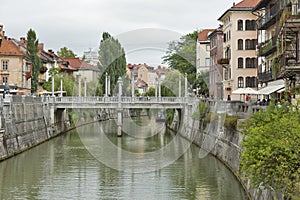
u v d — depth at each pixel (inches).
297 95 1483.8
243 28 2714.1
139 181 1363.2
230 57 2753.4
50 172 1551.4
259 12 2474.2
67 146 2315.5
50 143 2482.8
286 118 787.4
